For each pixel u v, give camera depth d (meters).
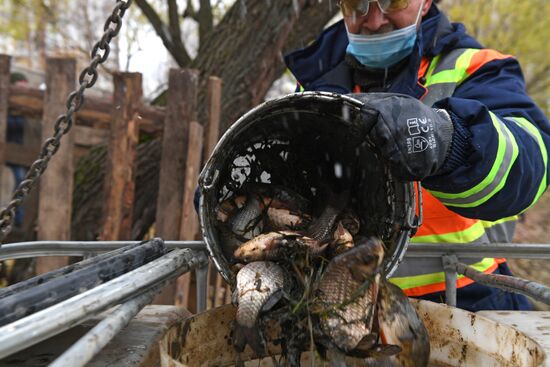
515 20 7.37
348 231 1.52
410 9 2.01
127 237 3.56
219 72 4.43
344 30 2.31
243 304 1.25
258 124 1.52
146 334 1.39
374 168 1.54
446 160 1.47
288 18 4.29
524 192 1.67
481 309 2.06
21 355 1.21
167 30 5.96
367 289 1.26
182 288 3.54
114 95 3.50
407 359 1.24
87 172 4.12
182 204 3.61
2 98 3.56
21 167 4.20
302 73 2.36
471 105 1.52
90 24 7.62
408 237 1.46
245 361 1.44
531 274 6.45
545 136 1.81
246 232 1.56
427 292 2.03
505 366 1.25
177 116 3.61
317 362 1.38
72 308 0.91
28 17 7.03
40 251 1.65
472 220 2.08
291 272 1.40
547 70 7.78
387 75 2.20
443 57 2.14
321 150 1.74
